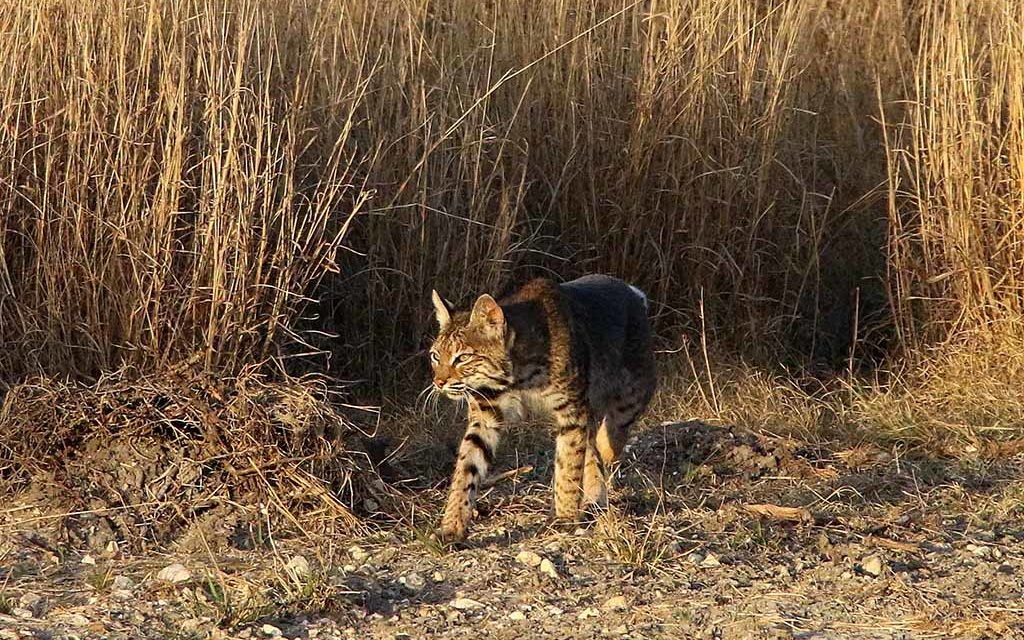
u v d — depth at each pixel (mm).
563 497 9992
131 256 11297
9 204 11539
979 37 15266
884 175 15758
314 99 13344
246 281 11383
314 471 10211
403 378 13508
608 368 10586
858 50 16922
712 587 8672
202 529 9633
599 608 8273
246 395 10453
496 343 9688
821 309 15570
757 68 15211
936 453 12203
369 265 13414
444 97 13914
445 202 13875
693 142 14594
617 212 14555
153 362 11367
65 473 10062
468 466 9789
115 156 11641
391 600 8422
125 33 11719
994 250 14062
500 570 8984
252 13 12141
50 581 8711
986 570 9023
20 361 11594
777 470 11594
